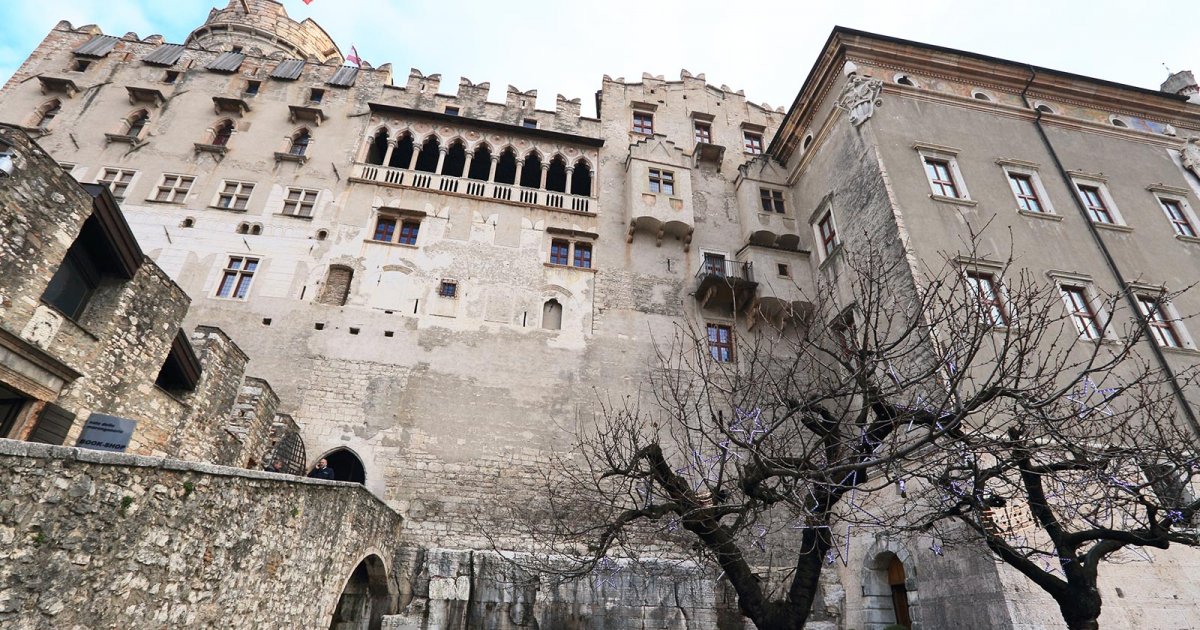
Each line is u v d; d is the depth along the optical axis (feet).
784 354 86.33
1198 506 32.71
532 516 68.13
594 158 105.40
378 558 53.26
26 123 91.71
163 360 44.91
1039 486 37.32
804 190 100.78
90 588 20.36
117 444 37.22
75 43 102.12
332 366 77.10
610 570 56.29
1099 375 60.49
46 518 18.89
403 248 88.02
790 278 92.27
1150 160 89.35
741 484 33.42
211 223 85.51
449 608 57.16
